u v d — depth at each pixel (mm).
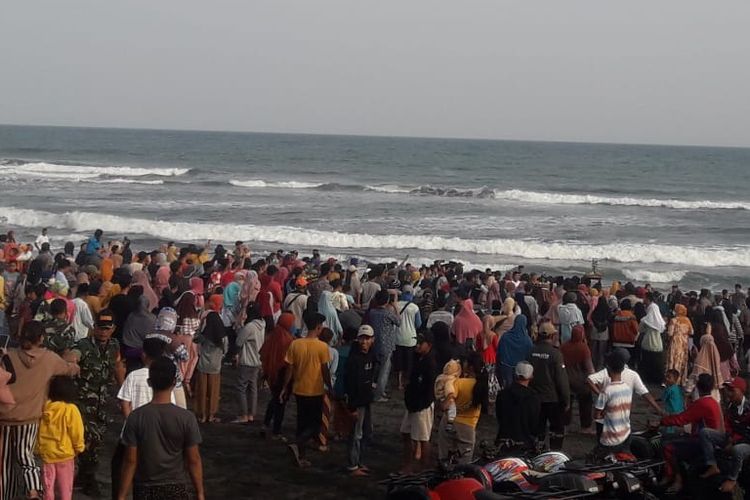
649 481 8188
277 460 10797
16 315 17250
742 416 9039
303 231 41219
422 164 121000
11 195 54594
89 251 20953
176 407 6141
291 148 167125
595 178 100938
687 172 121438
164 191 60844
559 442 10797
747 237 46156
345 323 13219
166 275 15680
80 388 8492
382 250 39156
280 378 11266
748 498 8859
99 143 166250
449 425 10055
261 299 13969
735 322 17766
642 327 16375
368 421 10414
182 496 6078
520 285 18203
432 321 14172
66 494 7656
